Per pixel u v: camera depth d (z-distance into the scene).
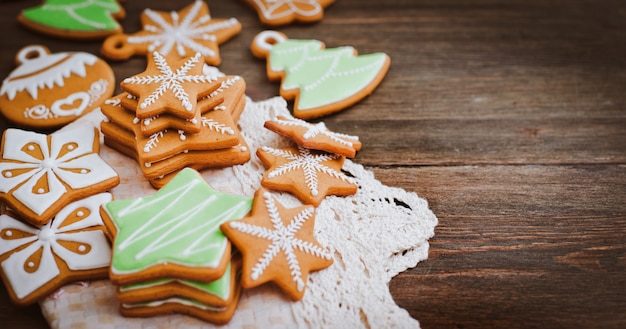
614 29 0.60
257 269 0.42
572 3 0.62
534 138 0.53
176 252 0.42
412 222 0.47
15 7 0.60
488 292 0.45
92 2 0.58
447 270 0.46
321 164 0.49
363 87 0.54
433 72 0.57
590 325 0.44
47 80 0.53
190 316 0.43
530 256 0.47
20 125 0.51
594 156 0.52
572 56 0.58
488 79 0.56
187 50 0.56
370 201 0.48
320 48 0.56
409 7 0.62
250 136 0.51
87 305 0.43
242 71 0.56
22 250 0.44
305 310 0.43
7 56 0.56
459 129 0.53
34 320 0.44
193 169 0.48
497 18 0.61
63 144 0.48
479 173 0.51
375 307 0.43
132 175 0.49
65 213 0.46
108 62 0.56
